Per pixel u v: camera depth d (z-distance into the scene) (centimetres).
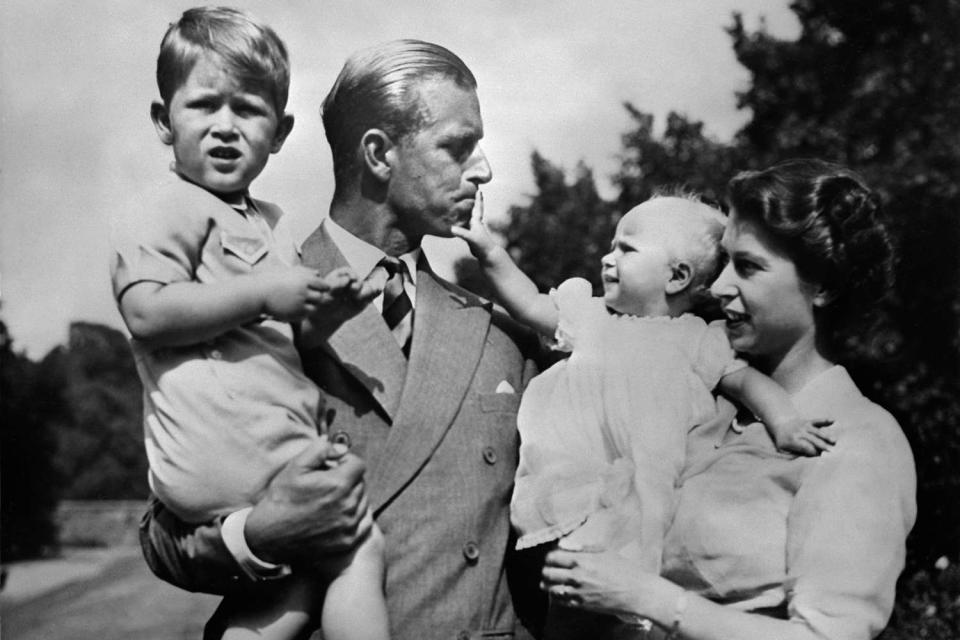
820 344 259
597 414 265
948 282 502
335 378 268
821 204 244
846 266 249
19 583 790
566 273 556
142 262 244
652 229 277
